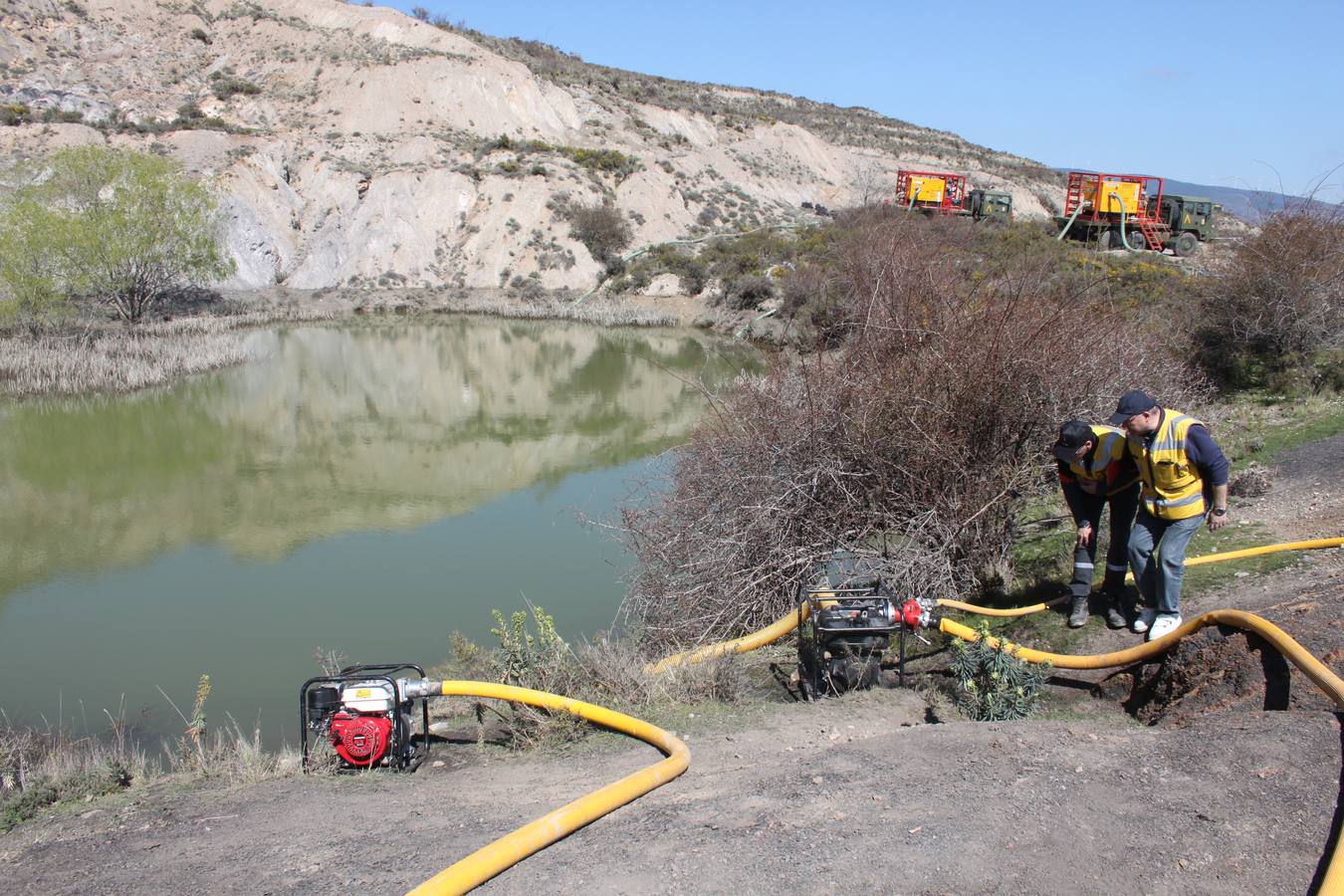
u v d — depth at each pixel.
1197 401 11.45
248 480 16.34
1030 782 4.06
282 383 26.53
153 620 10.21
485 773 5.22
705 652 7.09
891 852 3.54
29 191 34.75
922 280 9.04
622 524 10.85
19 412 22.38
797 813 3.96
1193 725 4.61
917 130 96.94
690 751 5.30
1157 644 5.50
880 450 8.39
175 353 28.30
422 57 64.25
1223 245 15.95
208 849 4.23
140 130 51.38
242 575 11.63
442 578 11.30
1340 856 3.11
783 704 6.25
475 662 8.23
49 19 59.50
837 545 8.38
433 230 51.41
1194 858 3.35
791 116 93.00
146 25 63.50
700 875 3.50
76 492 15.63
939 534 8.07
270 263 49.19
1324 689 4.25
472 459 17.67
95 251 32.75
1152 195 30.55
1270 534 7.34
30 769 5.84
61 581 11.49
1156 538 5.84
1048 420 8.22
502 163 54.91
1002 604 7.63
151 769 6.53
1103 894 3.20
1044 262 11.89
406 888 3.65
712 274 43.69
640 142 68.12
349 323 41.56
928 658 7.03
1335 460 9.01
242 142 53.25
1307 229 13.07
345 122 59.16
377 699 5.39
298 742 7.46
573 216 50.66
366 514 14.20
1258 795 3.71
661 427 20.28
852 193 61.81
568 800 4.57
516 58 78.94
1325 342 12.92
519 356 31.58
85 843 4.43
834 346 9.99
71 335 30.75
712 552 8.46
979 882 3.31
